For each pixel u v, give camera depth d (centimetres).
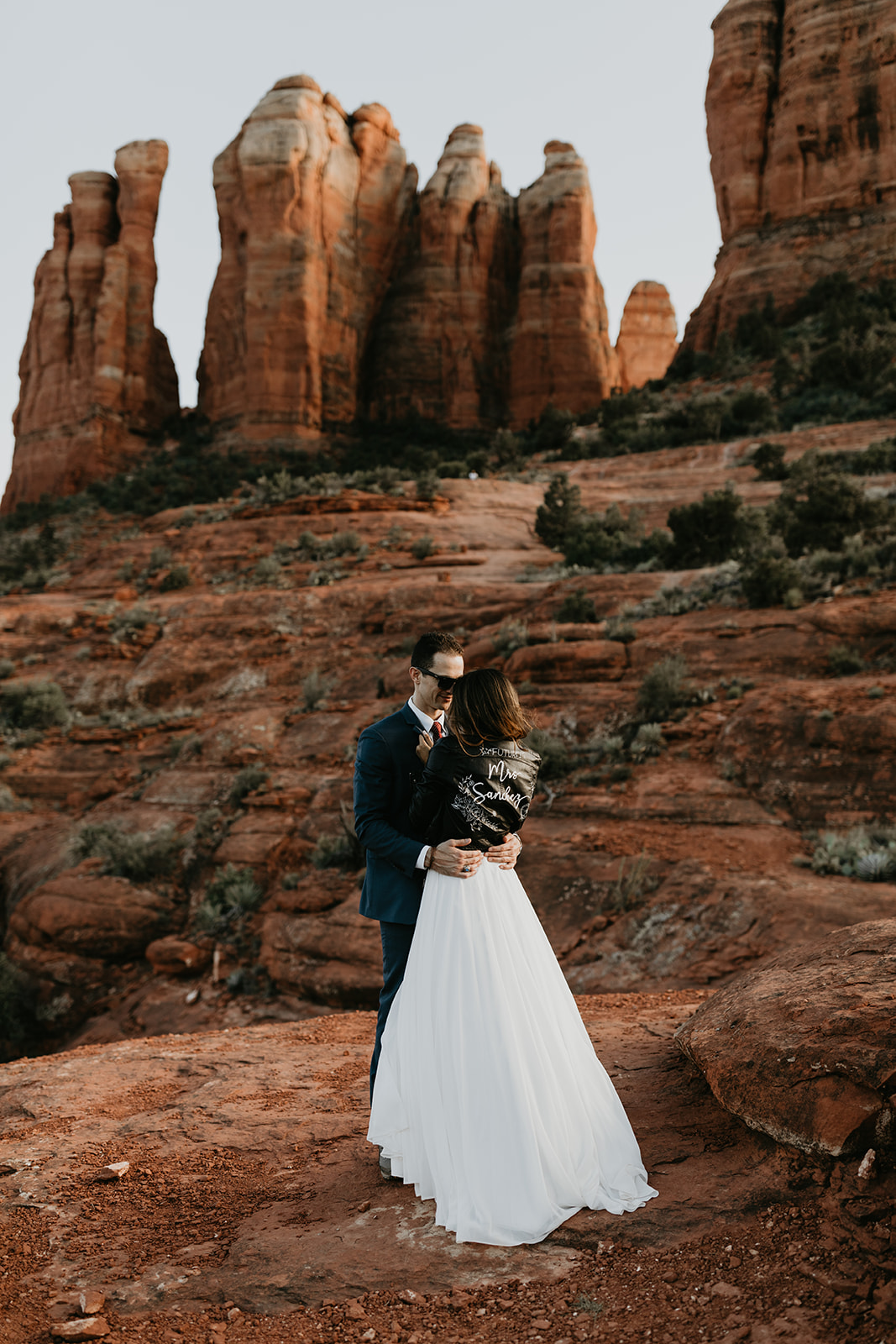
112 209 7875
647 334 10738
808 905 1216
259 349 7006
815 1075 311
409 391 7688
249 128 7188
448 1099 306
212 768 2406
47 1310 282
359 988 1441
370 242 7681
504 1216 291
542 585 3083
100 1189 363
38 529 5872
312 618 3170
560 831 1605
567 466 5206
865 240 6769
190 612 3381
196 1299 282
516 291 8062
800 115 7006
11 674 3316
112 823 2211
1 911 2181
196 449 7125
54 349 7631
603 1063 454
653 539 3269
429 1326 255
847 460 3956
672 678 1945
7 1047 1773
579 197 7850
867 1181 282
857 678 1812
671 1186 312
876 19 6788
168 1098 475
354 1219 319
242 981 1620
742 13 7275
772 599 2234
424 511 4150
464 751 318
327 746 2314
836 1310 236
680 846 1467
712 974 1148
